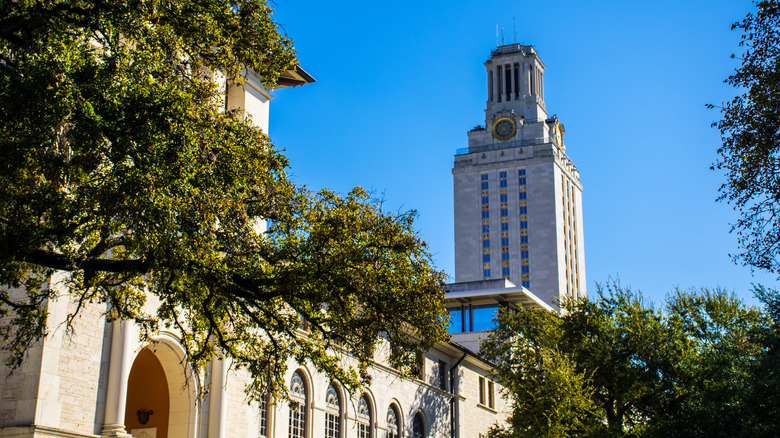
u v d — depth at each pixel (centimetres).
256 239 2033
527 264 16050
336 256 1984
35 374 2353
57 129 1619
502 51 17900
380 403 4288
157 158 1636
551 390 4209
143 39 1828
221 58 1948
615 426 4269
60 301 2452
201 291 2016
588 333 4684
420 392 4772
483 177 16775
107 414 2552
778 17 1898
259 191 2028
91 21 1742
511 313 5381
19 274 1894
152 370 3083
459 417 5150
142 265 1805
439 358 5100
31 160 1647
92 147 1616
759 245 2005
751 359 4109
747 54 1948
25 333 2064
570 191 17438
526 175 16512
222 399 3009
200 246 1736
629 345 4469
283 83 3794
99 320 2595
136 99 1658
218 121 1897
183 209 1688
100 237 1877
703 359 4328
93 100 1647
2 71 1598
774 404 3775
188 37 1867
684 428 4078
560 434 4100
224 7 1911
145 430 3019
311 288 1988
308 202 2106
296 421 3584
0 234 1638
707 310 4644
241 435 3130
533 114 17375
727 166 2014
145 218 1647
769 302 3822
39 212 1688
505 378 4891
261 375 2211
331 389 3894
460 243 16550
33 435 2286
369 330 2086
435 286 2122
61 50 1664
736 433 3884
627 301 4744
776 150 1944
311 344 2266
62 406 2412
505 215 16425
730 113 1981
